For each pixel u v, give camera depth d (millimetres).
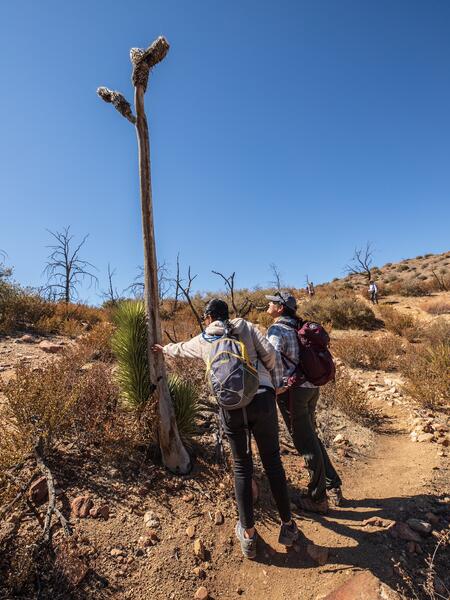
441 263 49250
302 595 2545
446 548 2998
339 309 18109
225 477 3465
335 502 3521
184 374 5434
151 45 3141
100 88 3215
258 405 2725
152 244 3303
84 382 4012
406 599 2461
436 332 12922
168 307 19000
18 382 3662
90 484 3143
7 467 2941
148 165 3270
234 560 2770
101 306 16188
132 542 2717
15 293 10242
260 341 2848
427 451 4645
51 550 2492
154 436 3551
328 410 5723
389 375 8812
